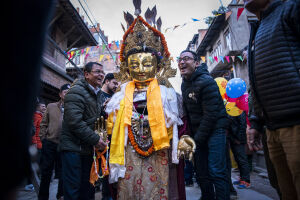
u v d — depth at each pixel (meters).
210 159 2.21
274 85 1.28
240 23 9.74
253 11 1.49
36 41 0.37
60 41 10.17
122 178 2.30
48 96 9.02
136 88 2.68
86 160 2.37
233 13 9.77
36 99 0.41
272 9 1.37
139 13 2.74
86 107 2.31
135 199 2.26
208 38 12.69
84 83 2.36
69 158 2.15
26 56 0.35
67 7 8.75
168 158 2.37
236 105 3.05
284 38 1.25
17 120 0.34
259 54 1.38
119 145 2.30
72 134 2.20
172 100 2.44
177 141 2.31
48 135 3.05
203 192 2.34
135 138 2.34
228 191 2.14
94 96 2.45
